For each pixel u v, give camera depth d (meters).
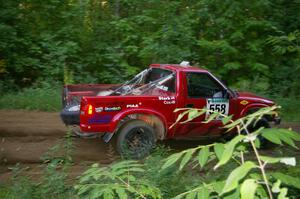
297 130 10.38
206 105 8.13
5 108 11.04
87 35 14.50
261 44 15.20
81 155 7.85
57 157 7.03
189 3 15.86
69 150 6.76
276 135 1.61
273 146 8.66
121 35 14.91
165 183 5.12
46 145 8.27
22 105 11.20
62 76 13.21
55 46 13.53
